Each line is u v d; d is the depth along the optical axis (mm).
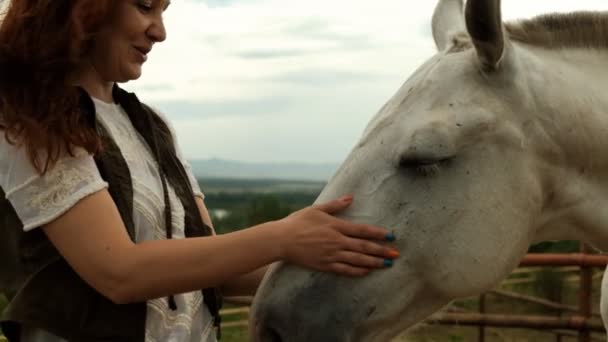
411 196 1690
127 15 1573
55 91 1484
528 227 1791
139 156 1654
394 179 1697
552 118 1781
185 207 1728
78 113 1494
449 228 1694
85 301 1535
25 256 1531
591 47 1922
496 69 1739
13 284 1556
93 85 1638
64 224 1479
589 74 1880
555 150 1793
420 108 1731
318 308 1718
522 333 7125
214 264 1541
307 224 1624
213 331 1814
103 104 1634
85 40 1529
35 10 1498
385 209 1693
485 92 1743
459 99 1726
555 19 1942
